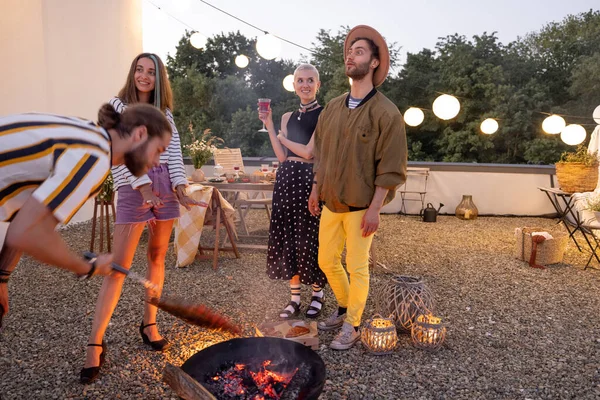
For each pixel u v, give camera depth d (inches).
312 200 126.5
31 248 53.0
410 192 328.5
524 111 708.7
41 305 143.5
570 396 98.3
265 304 149.3
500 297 159.3
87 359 100.6
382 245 235.1
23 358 110.1
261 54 261.1
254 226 273.7
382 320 118.8
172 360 110.4
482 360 113.6
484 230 277.4
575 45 797.2
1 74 205.0
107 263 66.8
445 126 772.6
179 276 177.5
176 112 887.1
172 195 108.1
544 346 121.9
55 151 55.6
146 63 104.8
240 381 79.8
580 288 170.6
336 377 104.0
